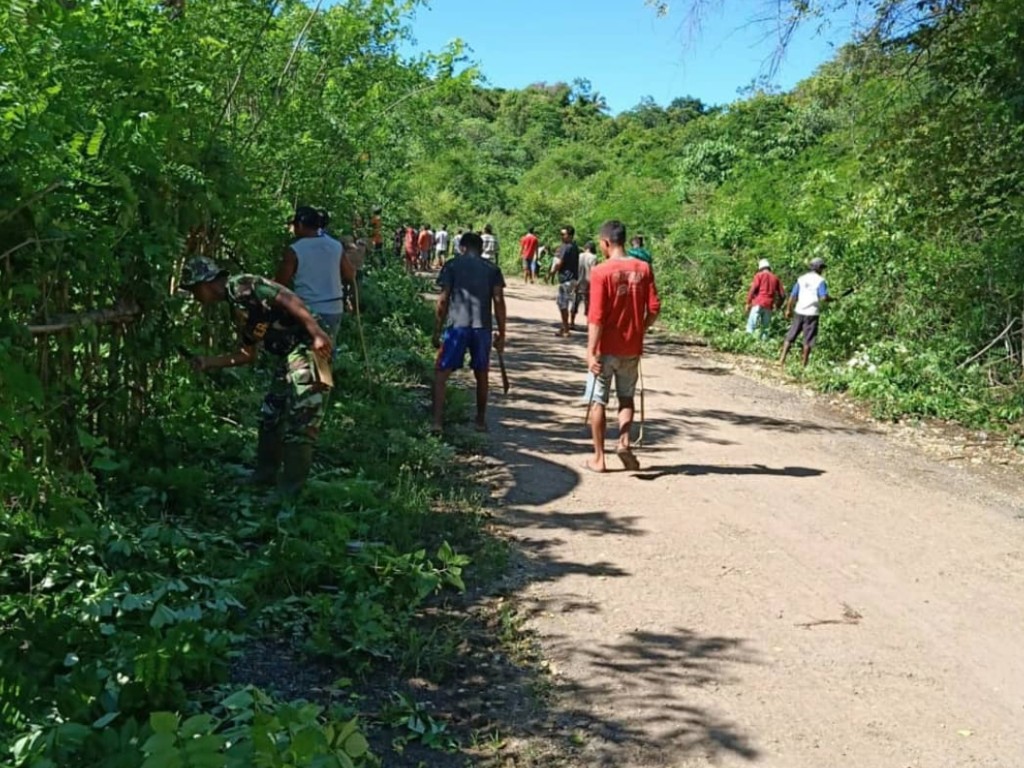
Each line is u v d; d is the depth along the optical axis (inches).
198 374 284.7
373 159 642.2
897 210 565.3
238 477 248.8
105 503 206.7
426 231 1338.6
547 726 157.5
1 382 150.7
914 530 269.7
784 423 420.2
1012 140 482.3
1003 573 237.3
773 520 271.9
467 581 212.8
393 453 296.8
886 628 202.1
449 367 342.0
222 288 234.2
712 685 174.1
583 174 2154.3
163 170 229.8
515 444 341.4
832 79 588.4
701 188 1143.0
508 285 1245.1
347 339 465.7
